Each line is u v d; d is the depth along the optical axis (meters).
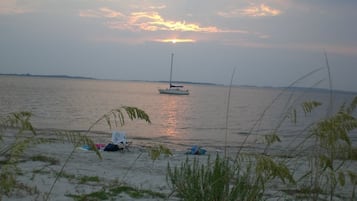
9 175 3.43
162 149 4.18
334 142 3.46
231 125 41.06
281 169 3.38
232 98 120.19
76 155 15.33
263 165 3.38
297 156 3.81
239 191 3.68
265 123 32.56
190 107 70.44
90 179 10.34
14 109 43.62
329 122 3.43
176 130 35.00
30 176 9.63
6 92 82.62
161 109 62.59
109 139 25.19
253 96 147.62
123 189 9.09
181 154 17.97
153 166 13.77
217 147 23.73
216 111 62.38
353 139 21.92
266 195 4.73
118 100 80.69
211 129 36.94
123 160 15.02
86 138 3.27
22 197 7.34
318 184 3.72
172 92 121.69
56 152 15.61
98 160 14.58
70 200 7.73
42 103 57.41
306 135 3.69
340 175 3.66
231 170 3.94
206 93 163.88
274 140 3.94
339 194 7.46
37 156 13.30
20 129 3.38
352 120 3.43
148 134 30.62
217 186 3.81
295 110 3.88
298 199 3.80
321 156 3.55
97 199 8.05
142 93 128.00
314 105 3.75
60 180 9.69
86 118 40.22
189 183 4.05
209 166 4.13
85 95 94.62
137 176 11.66
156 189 9.62
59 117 39.56
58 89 123.94
